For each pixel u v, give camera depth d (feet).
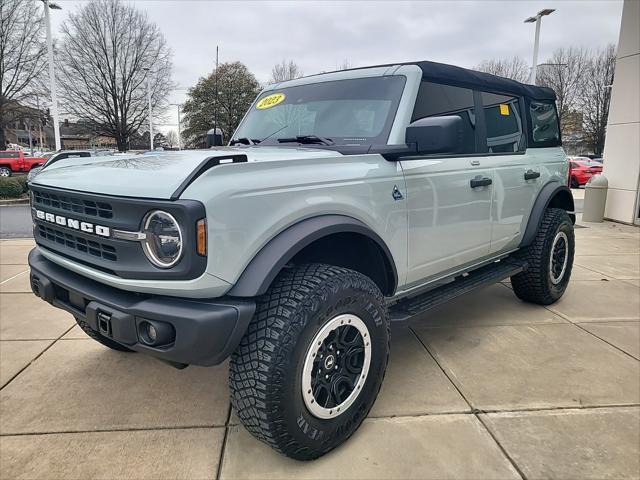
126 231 6.92
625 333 13.38
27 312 15.10
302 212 7.63
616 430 8.84
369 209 8.79
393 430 8.82
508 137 13.70
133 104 123.13
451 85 11.52
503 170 12.88
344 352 8.10
